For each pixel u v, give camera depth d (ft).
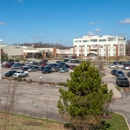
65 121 66.03
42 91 113.39
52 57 449.06
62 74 193.47
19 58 406.00
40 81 141.28
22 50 431.43
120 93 114.73
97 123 47.44
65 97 47.42
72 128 59.11
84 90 46.42
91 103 45.37
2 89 113.91
